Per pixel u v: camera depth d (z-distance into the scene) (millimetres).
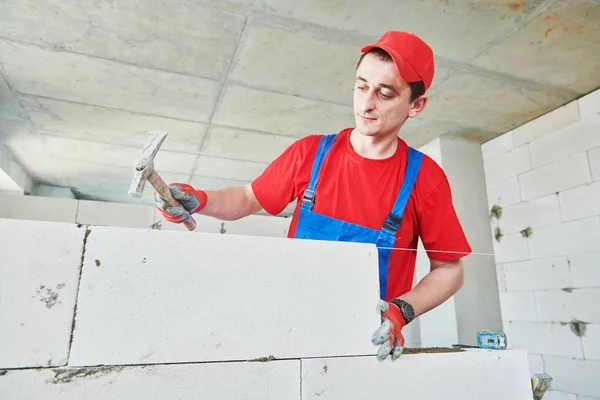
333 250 873
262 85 2818
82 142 3754
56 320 698
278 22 2211
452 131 3428
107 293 728
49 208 3363
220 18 2184
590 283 2641
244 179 4777
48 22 2221
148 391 718
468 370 957
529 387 1018
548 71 2584
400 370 888
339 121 3344
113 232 747
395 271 1139
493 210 3424
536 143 3141
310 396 807
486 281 3252
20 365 671
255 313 797
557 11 2086
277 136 3627
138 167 790
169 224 3492
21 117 3281
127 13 2146
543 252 2963
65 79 2760
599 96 2740
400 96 1049
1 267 689
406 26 2217
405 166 1163
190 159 4160
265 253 823
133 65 2600
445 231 1145
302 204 1173
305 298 834
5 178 4094
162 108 3135
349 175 1155
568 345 2721
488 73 2621
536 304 2961
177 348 745
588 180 2740
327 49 2428
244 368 772
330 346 836
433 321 3293
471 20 2164
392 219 1111
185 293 764
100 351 709
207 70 2646
